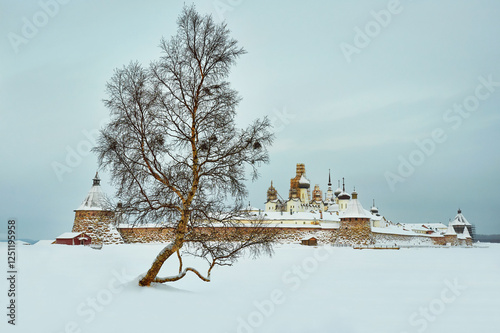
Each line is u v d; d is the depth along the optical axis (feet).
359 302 77.36
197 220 65.92
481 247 490.49
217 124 66.23
